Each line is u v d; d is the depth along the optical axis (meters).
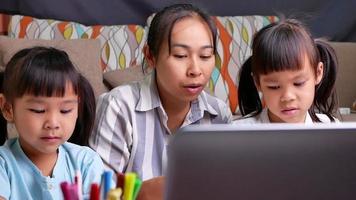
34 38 2.12
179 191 0.50
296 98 1.06
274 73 1.05
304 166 0.50
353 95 2.41
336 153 0.50
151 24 1.14
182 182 0.50
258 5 2.59
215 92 2.21
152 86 1.20
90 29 2.28
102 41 2.24
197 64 1.07
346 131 0.49
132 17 2.48
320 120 1.21
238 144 0.49
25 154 0.97
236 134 0.48
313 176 0.50
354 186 0.51
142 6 2.47
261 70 1.08
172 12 1.10
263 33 1.10
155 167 1.17
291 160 0.50
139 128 1.17
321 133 0.49
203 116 1.25
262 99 1.19
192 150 0.48
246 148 0.49
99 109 1.19
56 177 0.97
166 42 1.07
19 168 0.95
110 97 1.19
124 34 2.28
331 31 2.65
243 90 1.26
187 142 0.48
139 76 2.04
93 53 2.04
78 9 2.40
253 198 0.50
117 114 1.16
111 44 2.24
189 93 1.09
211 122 1.26
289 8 2.62
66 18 2.39
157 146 1.19
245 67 1.24
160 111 1.19
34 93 0.89
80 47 2.01
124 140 1.16
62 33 2.21
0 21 2.31
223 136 0.48
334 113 1.35
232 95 2.23
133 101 1.18
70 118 0.93
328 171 0.50
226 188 0.50
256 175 0.50
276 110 1.08
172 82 1.08
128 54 2.24
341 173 0.51
